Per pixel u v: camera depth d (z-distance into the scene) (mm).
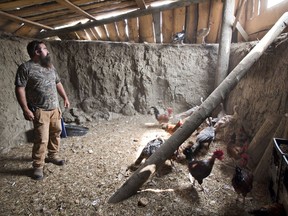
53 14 4938
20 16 4695
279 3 4645
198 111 3621
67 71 6516
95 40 6914
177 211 2738
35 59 3291
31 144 4727
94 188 3199
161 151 3223
